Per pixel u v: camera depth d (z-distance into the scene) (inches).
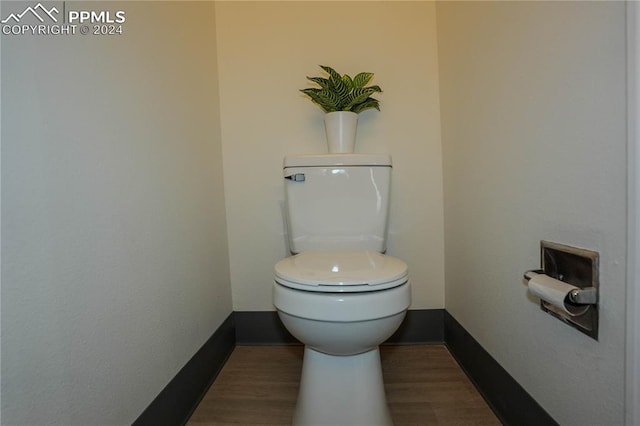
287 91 52.7
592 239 21.7
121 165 27.3
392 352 50.4
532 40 27.5
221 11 52.7
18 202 18.5
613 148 19.8
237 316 54.4
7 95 18.1
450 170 48.2
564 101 23.9
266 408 37.8
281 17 52.7
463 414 35.7
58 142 21.2
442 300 53.2
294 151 52.9
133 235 28.6
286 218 48.3
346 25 52.4
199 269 42.3
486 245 37.2
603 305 20.9
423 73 51.9
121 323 26.7
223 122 53.1
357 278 27.8
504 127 32.5
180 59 39.3
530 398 29.3
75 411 21.9
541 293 23.6
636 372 18.4
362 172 44.6
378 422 31.6
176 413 34.4
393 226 52.7
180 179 38.1
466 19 40.9
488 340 37.3
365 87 50.5
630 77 18.1
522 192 29.8
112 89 26.6
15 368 18.1
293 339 54.2
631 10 17.9
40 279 19.6
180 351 36.1
